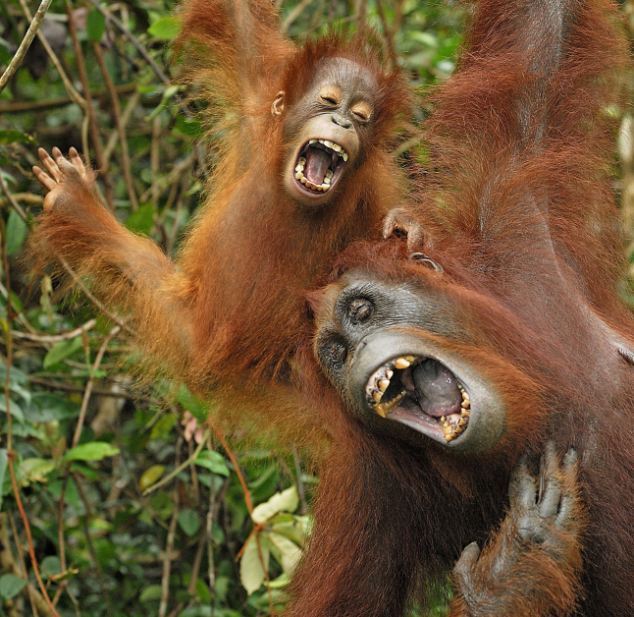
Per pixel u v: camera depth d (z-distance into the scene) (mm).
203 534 10531
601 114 8094
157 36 10195
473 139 7891
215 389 8508
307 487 10344
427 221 7867
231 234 8492
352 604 7465
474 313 6816
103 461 12492
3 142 10234
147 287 8938
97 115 12906
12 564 10367
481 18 8266
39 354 11359
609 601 6832
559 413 6816
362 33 9281
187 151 12398
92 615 10977
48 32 11867
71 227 9031
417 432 6688
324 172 8406
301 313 7945
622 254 8102
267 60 9383
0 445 10156
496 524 7008
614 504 6766
